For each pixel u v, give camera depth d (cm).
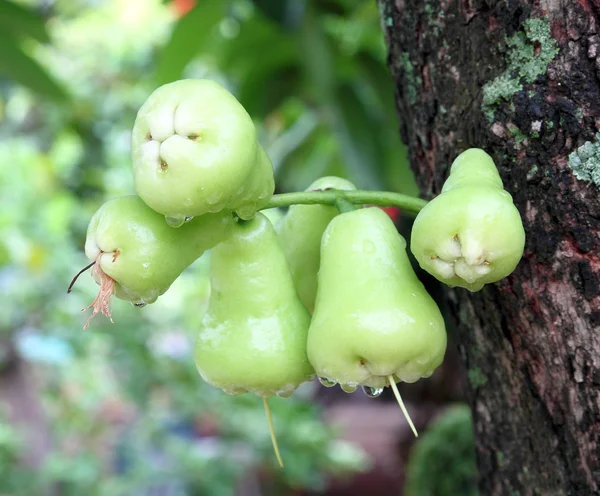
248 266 52
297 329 52
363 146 95
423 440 120
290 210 56
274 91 101
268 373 52
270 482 183
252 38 95
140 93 164
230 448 163
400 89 58
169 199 47
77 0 167
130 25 182
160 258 49
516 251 48
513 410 57
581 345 52
